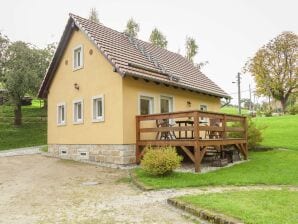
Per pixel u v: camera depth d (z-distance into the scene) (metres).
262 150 19.09
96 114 16.42
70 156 17.89
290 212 6.46
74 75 17.86
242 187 9.79
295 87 48.62
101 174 12.82
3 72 30.73
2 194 9.75
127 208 7.72
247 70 51.50
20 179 12.14
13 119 35.59
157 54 20.34
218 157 14.51
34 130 32.06
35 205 8.32
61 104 18.81
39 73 30.00
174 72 18.72
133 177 11.43
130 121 15.02
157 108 16.72
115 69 14.45
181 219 6.73
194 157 12.48
